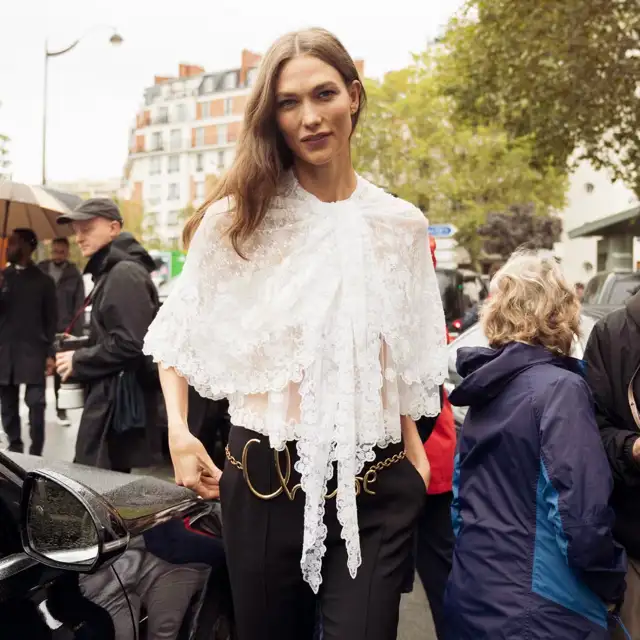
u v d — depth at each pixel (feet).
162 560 6.75
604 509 6.40
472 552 7.04
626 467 7.48
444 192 125.90
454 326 42.57
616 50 41.24
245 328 5.74
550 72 42.88
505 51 43.75
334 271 5.73
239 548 5.79
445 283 49.24
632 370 7.66
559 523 6.48
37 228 27.61
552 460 6.57
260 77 5.65
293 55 5.57
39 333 22.15
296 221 5.80
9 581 5.22
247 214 5.68
